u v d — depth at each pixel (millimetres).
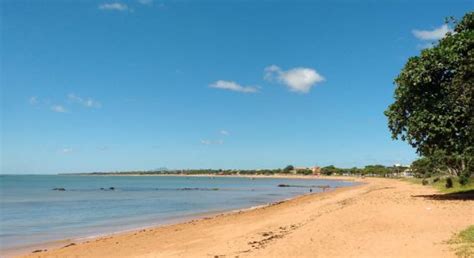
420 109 28938
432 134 27875
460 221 18062
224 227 25391
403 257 12586
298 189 103625
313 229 18969
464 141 27797
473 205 23578
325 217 22469
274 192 87688
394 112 30938
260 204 52281
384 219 20016
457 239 14078
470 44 27844
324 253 14172
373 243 14891
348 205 30047
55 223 33344
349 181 170625
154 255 17469
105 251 19453
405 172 190250
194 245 19297
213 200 60906
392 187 66125
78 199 64500
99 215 39500
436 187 52500
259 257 14641
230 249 17000
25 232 28203
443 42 29562
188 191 93500
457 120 27688
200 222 29625
